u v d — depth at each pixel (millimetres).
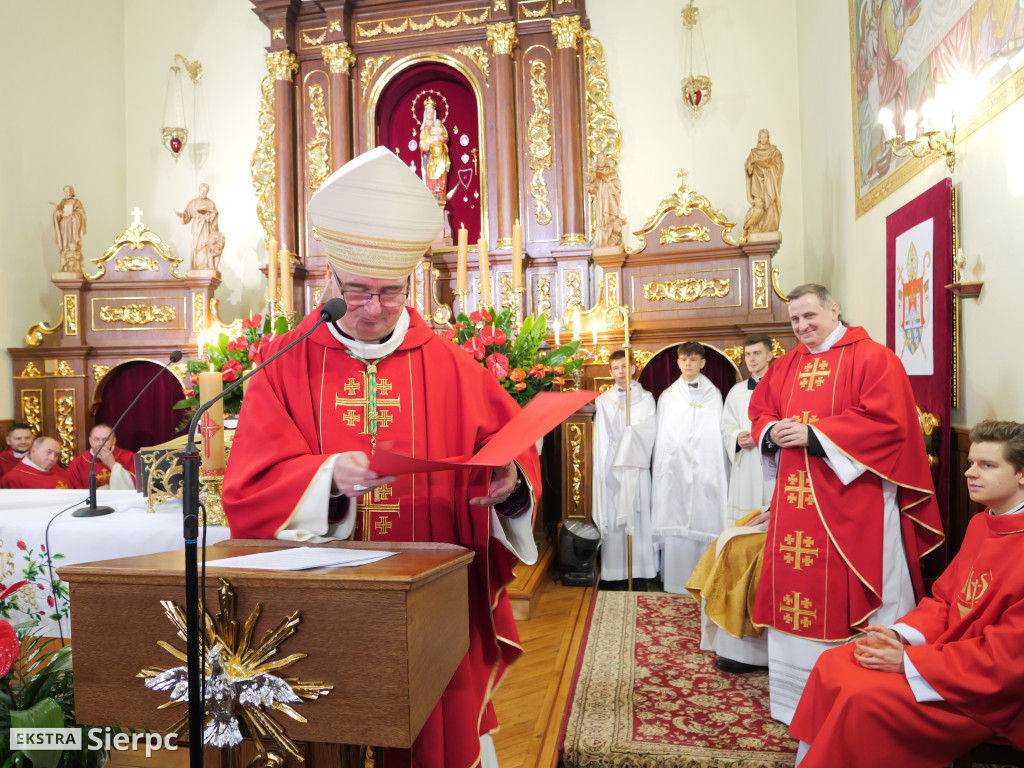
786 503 3246
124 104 8766
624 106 7703
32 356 7230
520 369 4324
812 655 3148
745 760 2857
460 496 1934
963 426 3523
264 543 1636
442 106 8180
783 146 7371
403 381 1951
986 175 3227
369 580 1189
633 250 6508
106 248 8367
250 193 8508
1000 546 2350
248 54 8594
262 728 1244
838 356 3268
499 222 7625
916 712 2195
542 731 3150
